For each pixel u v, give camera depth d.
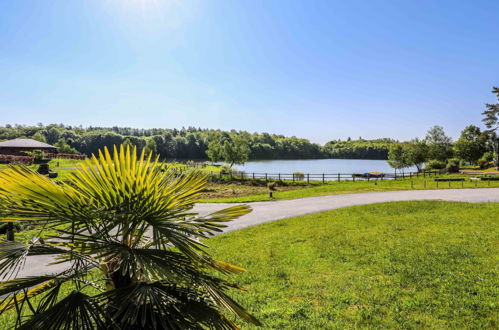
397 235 10.25
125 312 2.00
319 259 8.26
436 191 22.39
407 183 28.77
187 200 2.53
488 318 4.86
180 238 2.22
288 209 16.44
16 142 48.97
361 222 12.48
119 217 2.28
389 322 4.91
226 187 30.33
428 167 51.47
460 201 17.12
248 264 8.05
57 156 50.28
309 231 11.32
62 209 2.07
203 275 2.37
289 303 5.75
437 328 4.67
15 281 2.14
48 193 1.95
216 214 2.68
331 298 5.90
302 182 32.84
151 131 186.50
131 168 2.13
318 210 15.91
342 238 10.16
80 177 2.12
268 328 4.86
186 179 2.54
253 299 5.96
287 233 11.22
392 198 19.30
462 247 8.59
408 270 7.06
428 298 5.65
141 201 2.17
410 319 4.97
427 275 6.73
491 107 45.19
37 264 7.74
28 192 1.96
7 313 5.23
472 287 5.98
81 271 2.33
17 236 9.43
